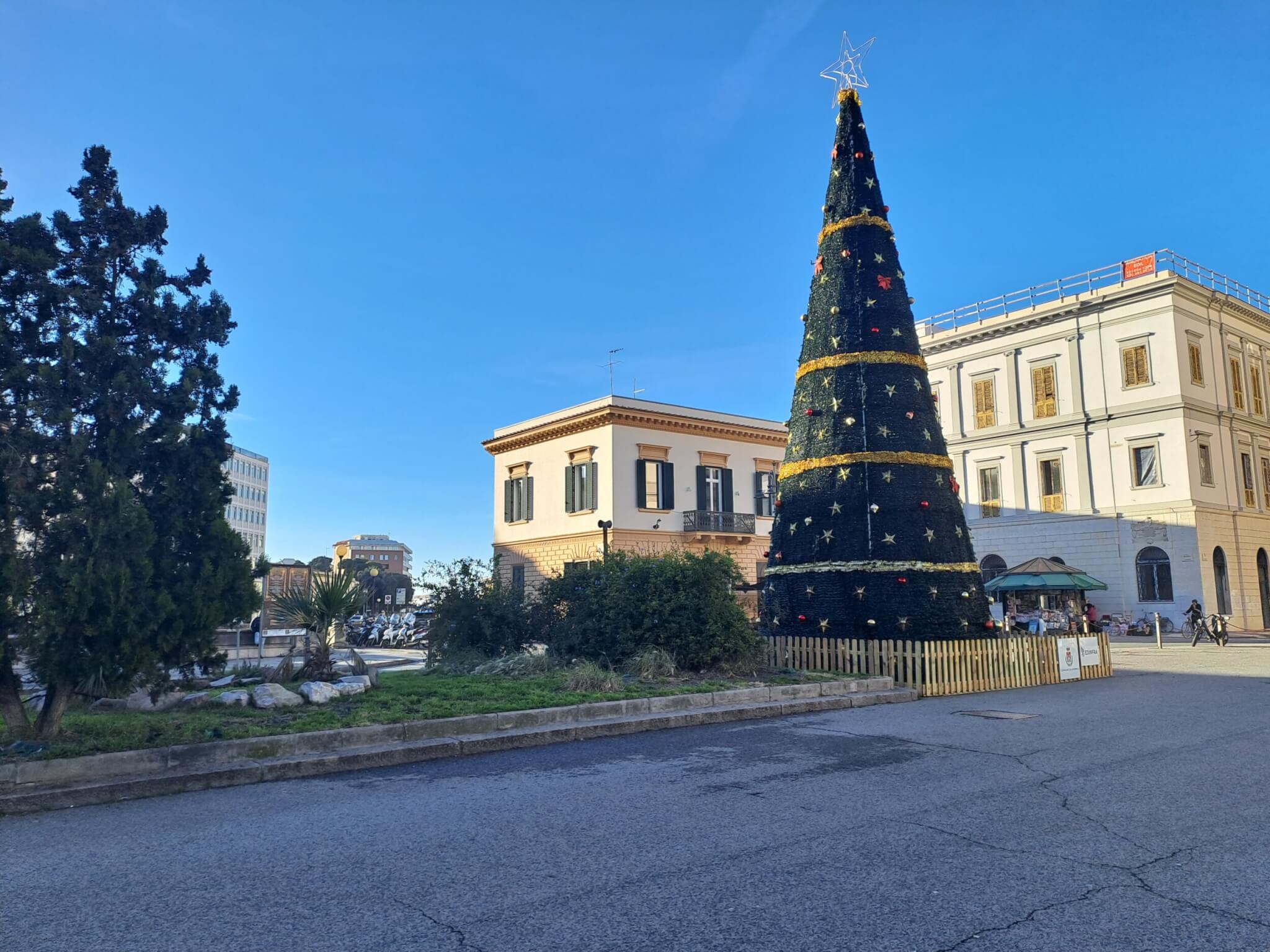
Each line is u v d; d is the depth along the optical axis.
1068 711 12.39
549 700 10.77
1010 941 4.04
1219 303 39.75
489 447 41.94
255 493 115.94
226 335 9.05
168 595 7.92
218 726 8.62
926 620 15.34
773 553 17.27
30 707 9.73
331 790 7.32
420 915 4.41
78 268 8.18
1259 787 7.34
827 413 16.73
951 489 16.44
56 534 7.48
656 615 14.11
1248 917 4.36
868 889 4.76
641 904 4.54
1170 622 36.28
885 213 17.67
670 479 36.59
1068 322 40.69
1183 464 36.50
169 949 4.01
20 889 4.87
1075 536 39.66
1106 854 5.43
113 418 7.98
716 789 7.29
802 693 12.80
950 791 7.18
